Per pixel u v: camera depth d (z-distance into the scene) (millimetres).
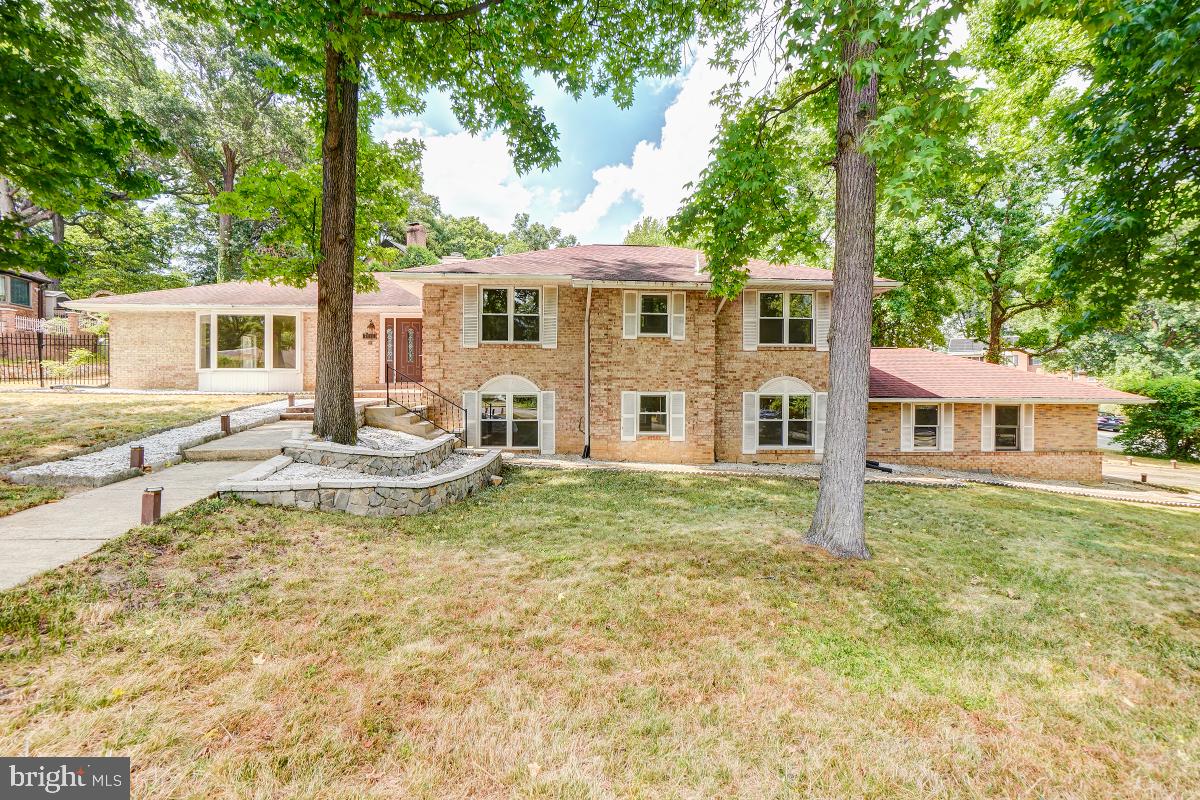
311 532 5562
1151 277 7605
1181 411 21234
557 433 13656
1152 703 3268
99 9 7066
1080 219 8414
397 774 2396
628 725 2826
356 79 7949
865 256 5871
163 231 32125
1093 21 5176
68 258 7410
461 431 13148
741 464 13508
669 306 13367
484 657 3438
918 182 5316
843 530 5855
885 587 4973
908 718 3018
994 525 7762
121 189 7668
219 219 28578
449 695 3006
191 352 16625
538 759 2543
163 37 21141
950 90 4562
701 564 5352
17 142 6156
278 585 4273
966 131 6281
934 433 15469
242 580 4254
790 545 6047
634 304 13234
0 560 4066
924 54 4395
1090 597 4973
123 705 2682
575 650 3590
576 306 13586
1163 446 22297
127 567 4137
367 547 5395
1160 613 4652
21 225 6941
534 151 10203
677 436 13477
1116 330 8492
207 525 5168
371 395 15047
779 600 4562
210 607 3779
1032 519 8391
